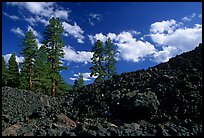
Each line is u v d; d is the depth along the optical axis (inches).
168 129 524.7
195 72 888.9
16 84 2456.9
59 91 2250.2
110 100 855.7
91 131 499.2
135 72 1238.3
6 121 696.4
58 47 2108.8
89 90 1192.2
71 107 927.0
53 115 747.4
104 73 2340.1
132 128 544.7
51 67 2114.9
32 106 987.9
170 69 1055.6
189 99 678.5
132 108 667.4
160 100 720.3
